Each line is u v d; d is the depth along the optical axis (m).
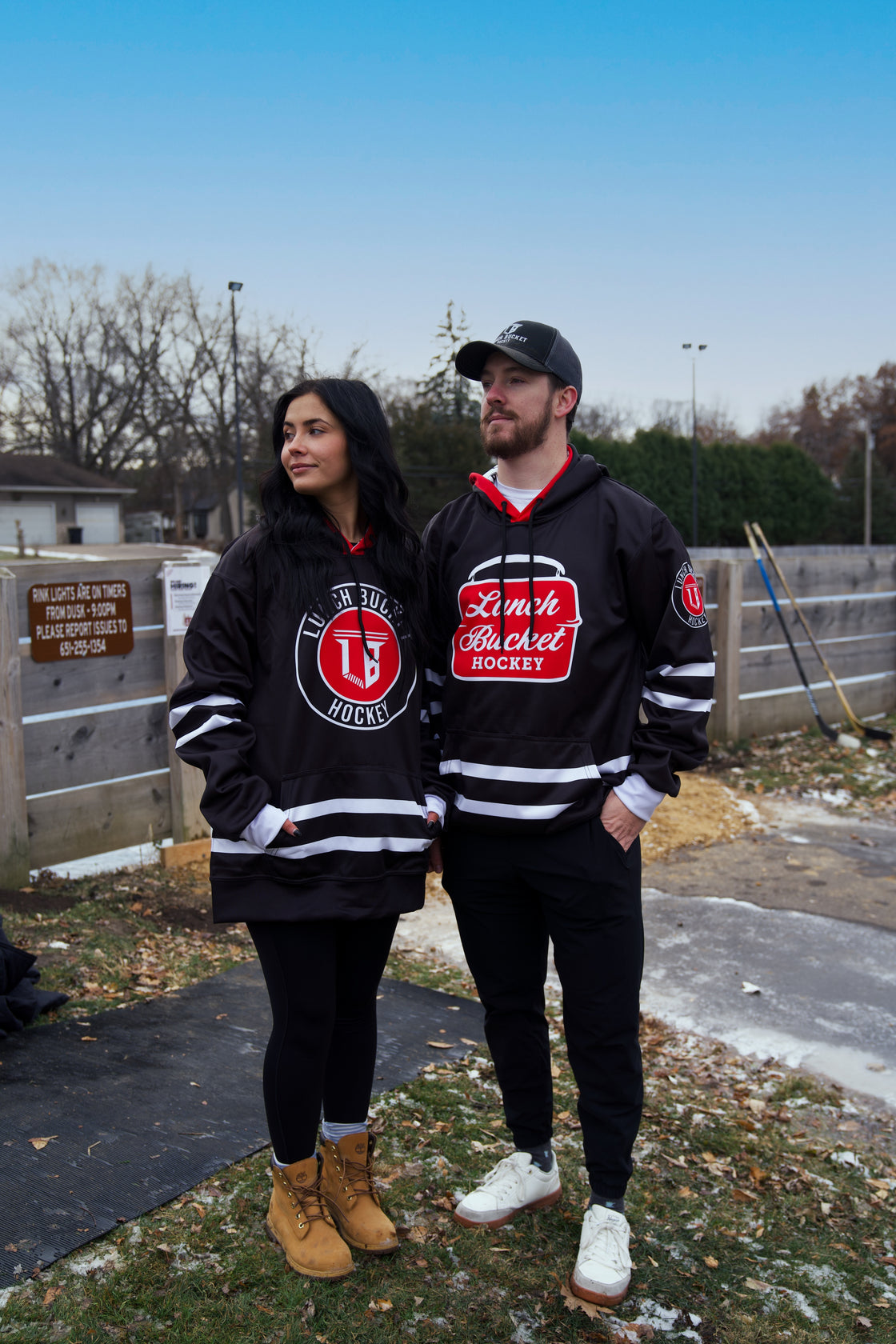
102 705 5.09
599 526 2.12
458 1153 2.63
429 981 3.99
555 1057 3.36
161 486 54.78
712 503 46.59
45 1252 2.07
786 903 5.23
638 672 2.20
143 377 49.06
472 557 2.20
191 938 4.23
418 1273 2.14
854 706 9.97
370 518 2.08
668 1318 2.10
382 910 2.00
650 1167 2.73
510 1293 2.11
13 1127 2.52
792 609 9.25
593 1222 2.17
